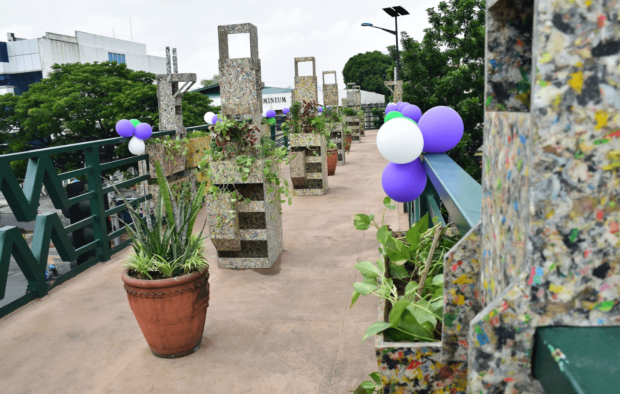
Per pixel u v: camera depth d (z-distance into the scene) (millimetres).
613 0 448
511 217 576
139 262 2678
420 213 3086
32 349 2990
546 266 502
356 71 66938
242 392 2455
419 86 16516
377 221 6125
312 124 8125
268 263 4383
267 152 4402
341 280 4043
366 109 34781
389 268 1541
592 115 465
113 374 2672
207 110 28312
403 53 17062
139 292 2613
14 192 3545
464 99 15305
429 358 968
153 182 5957
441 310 1162
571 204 483
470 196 1320
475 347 544
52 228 4043
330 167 10664
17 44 48125
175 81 6652
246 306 3555
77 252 4332
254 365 2711
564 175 478
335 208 7055
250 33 4141
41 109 25297
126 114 25375
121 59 55031
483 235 750
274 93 38469
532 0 661
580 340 493
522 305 520
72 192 4730
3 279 3430
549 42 460
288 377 2578
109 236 4859
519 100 689
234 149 4145
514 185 562
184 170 6820
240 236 4328
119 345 3016
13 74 49094
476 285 843
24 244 3623
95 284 4117
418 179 2176
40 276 3789
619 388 431
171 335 2730
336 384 2494
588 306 508
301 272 4273
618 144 468
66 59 48375
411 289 1305
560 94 466
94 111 26359
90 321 3381
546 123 472
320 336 3035
